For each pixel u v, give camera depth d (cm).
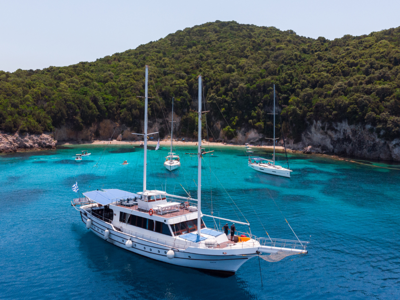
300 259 2653
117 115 14550
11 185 5369
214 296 2056
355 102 10156
